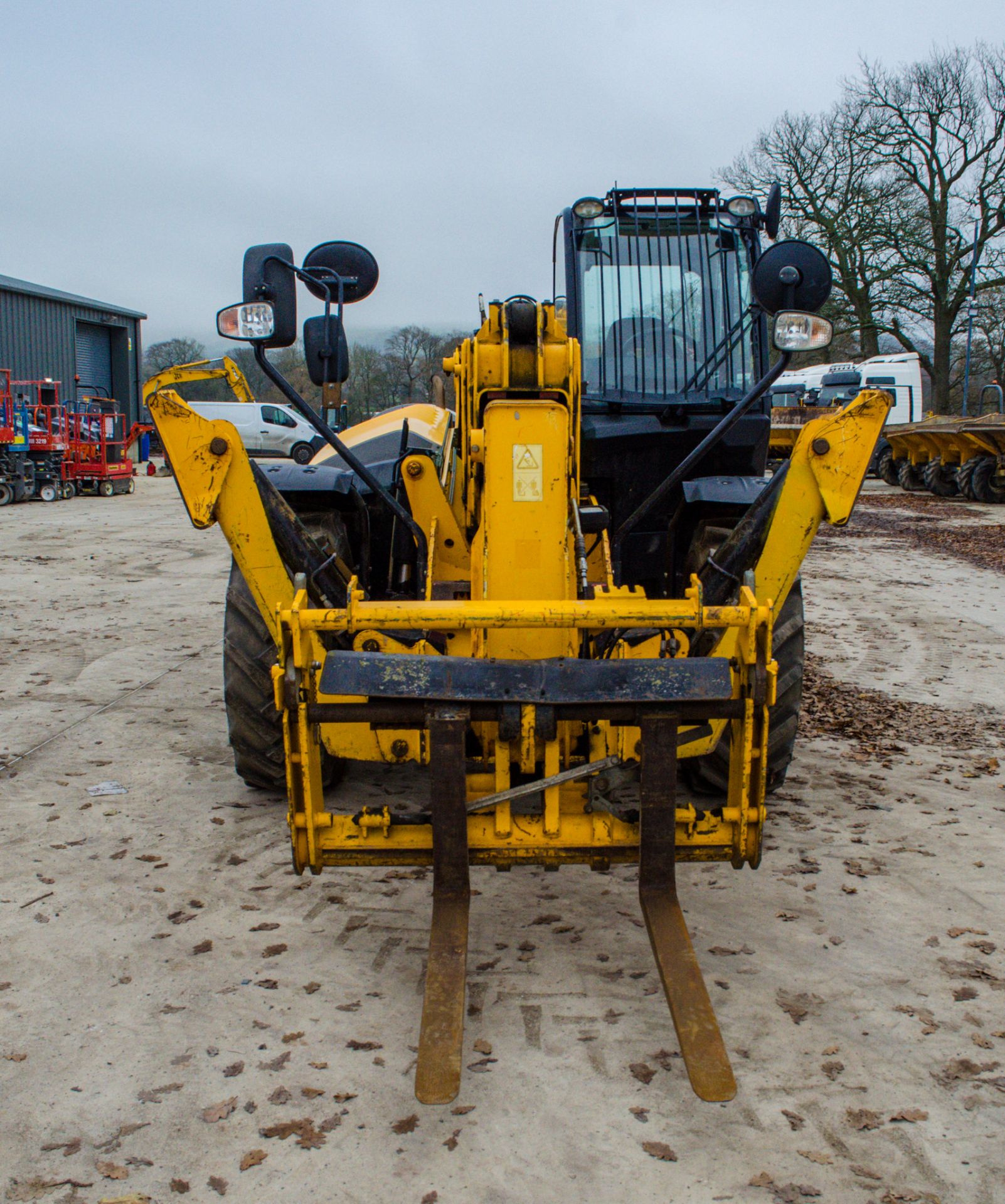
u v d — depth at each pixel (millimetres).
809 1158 2375
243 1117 2510
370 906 3594
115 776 4836
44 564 11812
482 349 3621
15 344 31938
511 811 3164
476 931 3426
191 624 8477
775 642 4184
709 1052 2533
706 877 3832
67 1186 2289
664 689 2824
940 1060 2738
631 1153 2389
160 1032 2850
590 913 3553
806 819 4379
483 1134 2451
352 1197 2258
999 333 38094
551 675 2842
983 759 5188
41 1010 2943
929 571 12000
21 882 3746
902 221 34094
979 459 20938
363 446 5316
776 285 3434
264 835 4184
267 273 3441
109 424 22469
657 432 4766
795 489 3361
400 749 3412
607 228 5215
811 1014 2949
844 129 34688
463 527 4133
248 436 26781
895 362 29156
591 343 5195
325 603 3607
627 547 4926
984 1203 2240
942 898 3670
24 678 6652
